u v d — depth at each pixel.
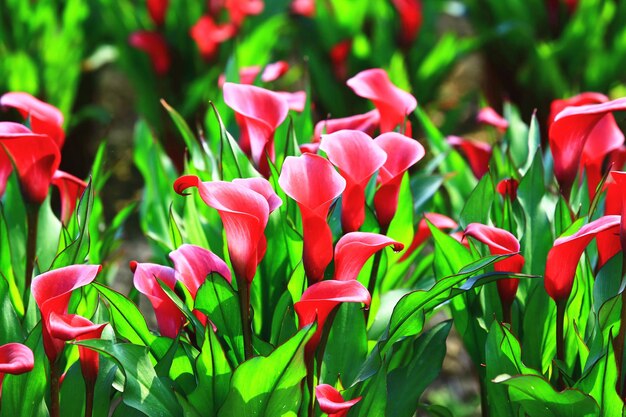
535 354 2.01
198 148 2.21
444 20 6.28
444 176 2.29
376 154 1.87
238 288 1.84
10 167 2.05
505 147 2.35
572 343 1.99
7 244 2.14
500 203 2.12
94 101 4.68
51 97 3.75
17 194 2.17
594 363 1.89
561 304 1.91
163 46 3.61
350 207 1.89
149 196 2.37
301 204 1.80
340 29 3.93
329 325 1.87
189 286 1.89
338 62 3.81
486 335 2.04
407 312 1.90
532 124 2.21
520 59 4.17
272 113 1.98
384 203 1.93
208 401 1.89
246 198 1.80
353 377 1.96
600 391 1.90
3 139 1.92
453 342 3.18
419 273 2.21
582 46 3.99
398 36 3.90
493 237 1.90
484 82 4.62
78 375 1.96
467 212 2.08
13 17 3.81
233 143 2.03
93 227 2.27
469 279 1.92
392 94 2.04
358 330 1.96
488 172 2.08
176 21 3.82
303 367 1.84
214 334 1.85
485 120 2.33
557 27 4.15
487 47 4.25
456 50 4.05
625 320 1.90
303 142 2.26
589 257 2.09
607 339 1.95
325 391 1.80
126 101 5.15
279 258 1.99
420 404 2.16
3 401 1.92
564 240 1.86
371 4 4.06
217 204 1.78
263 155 1.98
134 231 3.96
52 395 1.87
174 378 1.92
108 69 5.48
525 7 4.24
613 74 4.03
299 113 2.30
